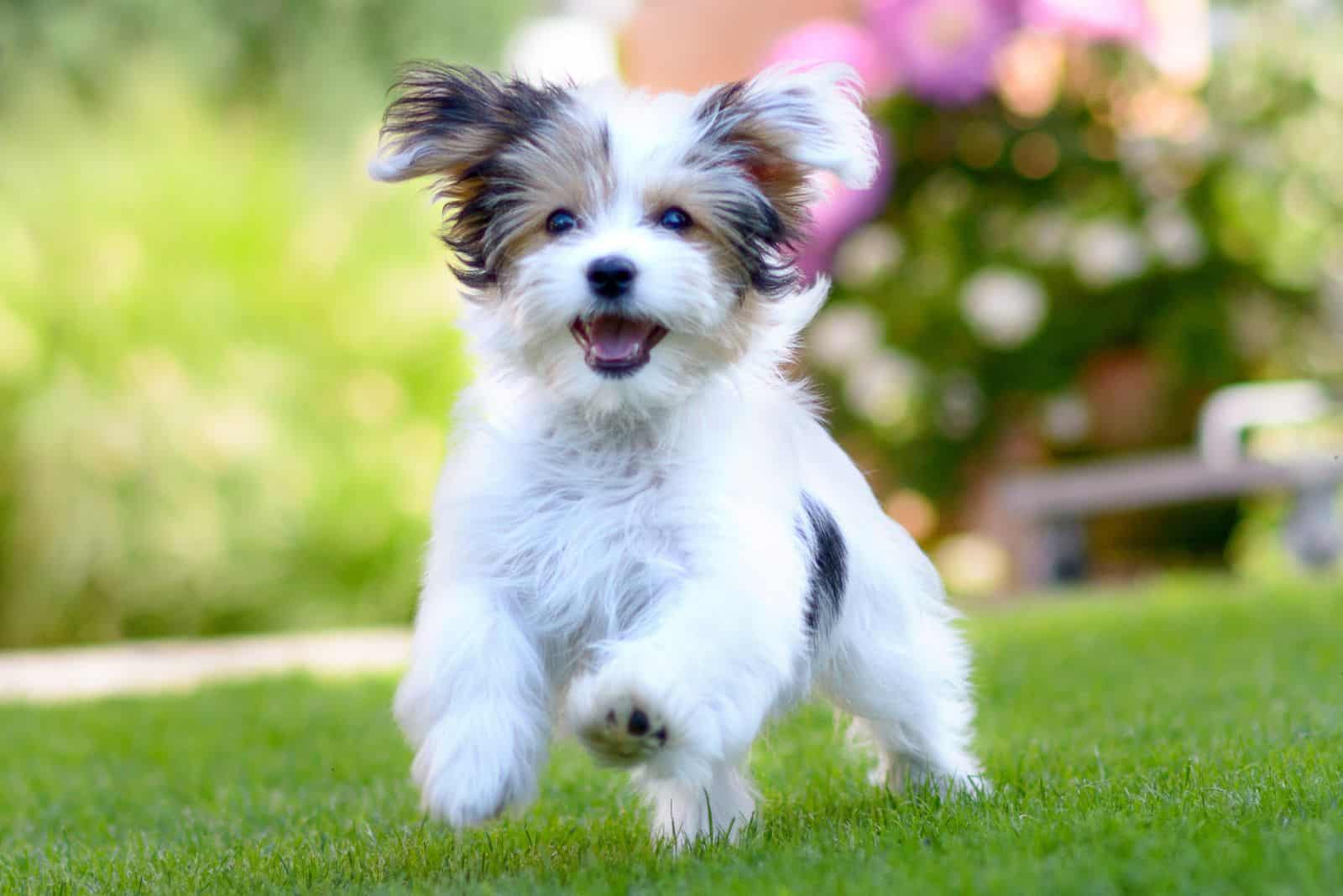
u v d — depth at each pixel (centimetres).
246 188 1423
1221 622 895
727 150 452
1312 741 516
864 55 1323
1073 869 335
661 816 460
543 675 410
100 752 707
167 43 1493
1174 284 1352
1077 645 846
